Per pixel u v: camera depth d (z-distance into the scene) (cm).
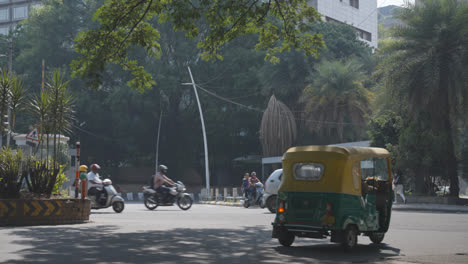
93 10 5844
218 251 957
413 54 3050
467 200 3008
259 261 852
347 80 4816
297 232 1023
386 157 1116
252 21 1706
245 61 5700
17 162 1433
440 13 3041
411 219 1867
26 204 1386
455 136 3138
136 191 6141
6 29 12175
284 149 5047
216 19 1602
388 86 3086
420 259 890
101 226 1405
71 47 6256
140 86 1728
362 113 4847
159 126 5800
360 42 5909
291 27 1775
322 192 1002
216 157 6253
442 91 3041
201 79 5831
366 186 1056
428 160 3084
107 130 6212
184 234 1224
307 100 5088
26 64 5997
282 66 5288
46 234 1170
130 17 1587
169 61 5981
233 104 5916
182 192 2455
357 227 1024
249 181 2825
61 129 1566
